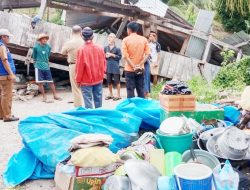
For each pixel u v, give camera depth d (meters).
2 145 6.21
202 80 14.24
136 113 5.94
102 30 19.12
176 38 17.38
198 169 3.63
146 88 9.46
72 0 13.76
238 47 16.36
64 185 4.18
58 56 13.16
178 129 4.84
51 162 4.76
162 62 14.93
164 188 3.66
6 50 7.72
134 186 3.70
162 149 4.68
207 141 4.80
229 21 24.88
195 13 24.31
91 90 7.01
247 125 5.73
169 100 5.45
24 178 4.75
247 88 5.96
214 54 17.39
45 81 10.69
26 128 5.21
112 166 4.22
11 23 12.27
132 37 7.75
